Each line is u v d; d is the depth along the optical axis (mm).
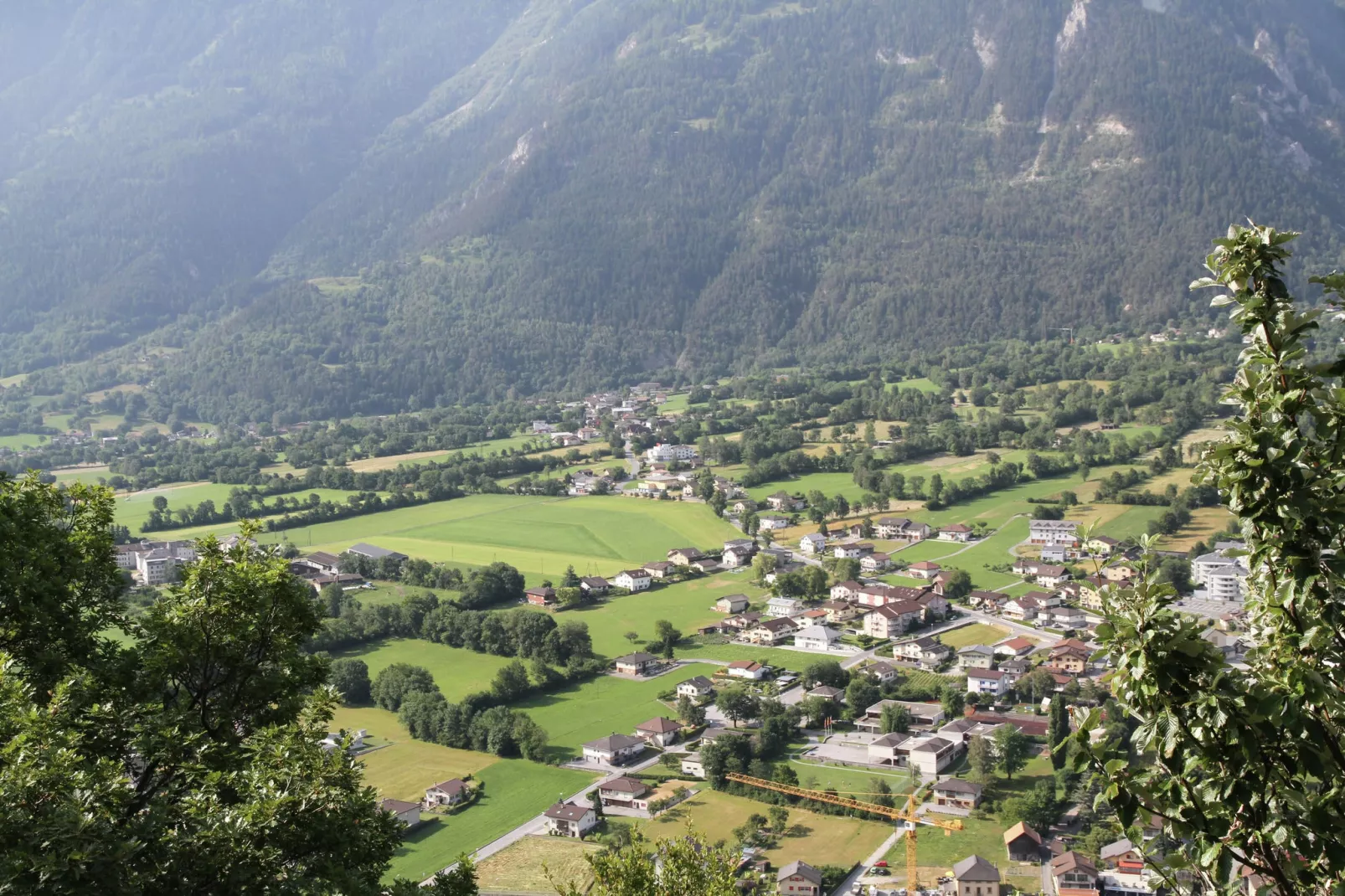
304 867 32875
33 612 38062
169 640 38250
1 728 30516
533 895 95250
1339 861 16188
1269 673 18141
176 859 29547
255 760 33844
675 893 42469
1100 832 99062
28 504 41094
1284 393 17594
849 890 94500
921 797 113250
